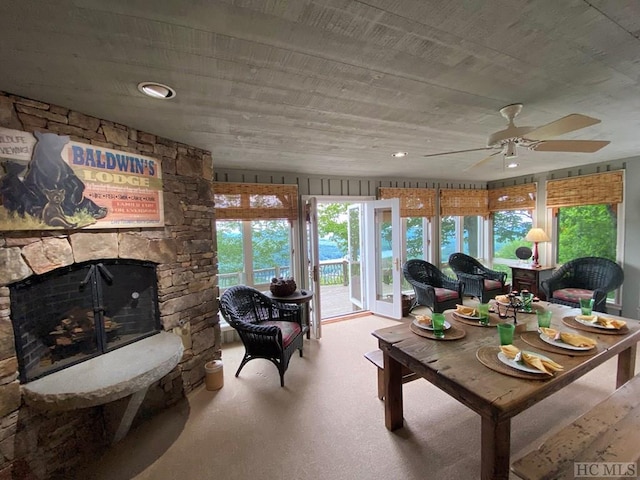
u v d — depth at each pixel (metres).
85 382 1.74
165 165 2.52
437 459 1.92
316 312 4.05
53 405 1.63
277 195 4.14
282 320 3.55
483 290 4.68
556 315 2.49
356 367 3.21
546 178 4.92
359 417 2.37
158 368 1.93
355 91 1.74
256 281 4.24
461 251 5.88
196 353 2.82
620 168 4.07
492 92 1.80
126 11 1.04
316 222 4.07
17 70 1.41
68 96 1.70
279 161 3.54
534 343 1.96
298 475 1.84
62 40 1.19
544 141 2.10
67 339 1.95
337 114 2.08
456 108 2.03
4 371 1.63
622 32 1.25
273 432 2.22
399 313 4.75
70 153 1.88
